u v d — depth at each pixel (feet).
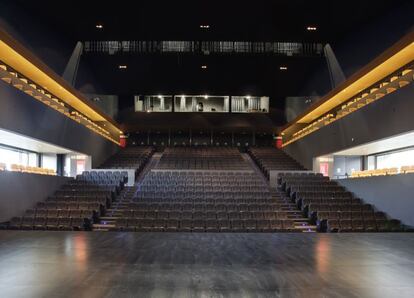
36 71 33.53
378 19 37.11
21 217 30.42
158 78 58.44
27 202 33.58
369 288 9.48
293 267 11.87
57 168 48.11
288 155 64.69
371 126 34.76
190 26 44.24
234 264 12.28
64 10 39.24
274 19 41.75
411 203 29.40
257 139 73.61
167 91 63.31
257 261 12.81
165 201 36.32
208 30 45.44
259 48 50.98
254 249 15.44
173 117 68.03
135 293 8.93
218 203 35.91
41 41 40.29
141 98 68.39
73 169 49.29
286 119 67.56
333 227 30.96
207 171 50.60
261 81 59.62
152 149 67.92
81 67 50.70
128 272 11.01
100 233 20.79
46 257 13.25
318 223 32.48
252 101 69.41
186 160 57.98
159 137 72.95
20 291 9.04
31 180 34.35
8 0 34.27
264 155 63.36
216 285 9.69
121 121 67.67
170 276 10.59
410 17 31.96
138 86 61.00
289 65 53.47
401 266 12.09
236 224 30.68
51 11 39.22
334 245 16.76
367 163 47.26
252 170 53.83
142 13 40.68
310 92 55.31
